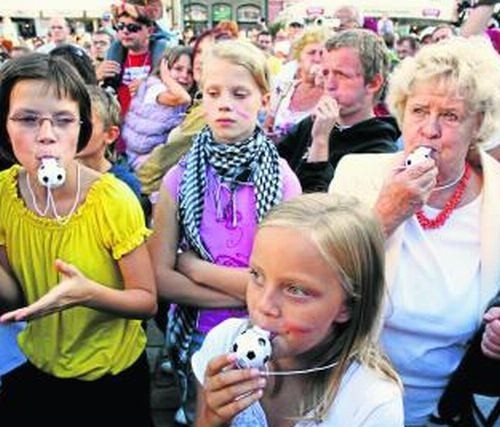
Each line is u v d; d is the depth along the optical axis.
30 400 1.72
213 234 1.84
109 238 1.57
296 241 1.08
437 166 1.55
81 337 1.64
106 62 4.81
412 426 1.73
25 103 1.45
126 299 1.57
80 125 1.57
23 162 1.49
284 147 2.70
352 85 2.34
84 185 1.58
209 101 1.83
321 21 5.59
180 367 1.98
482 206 1.60
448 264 1.59
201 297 1.84
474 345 1.59
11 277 1.66
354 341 1.19
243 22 32.16
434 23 16.38
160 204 1.91
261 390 1.08
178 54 4.09
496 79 1.51
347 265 1.11
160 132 3.92
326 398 1.19
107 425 1.73
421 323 1.59
